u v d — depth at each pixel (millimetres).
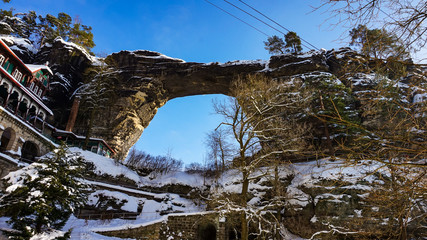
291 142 20297
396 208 6164
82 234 21312
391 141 4410
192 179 39625
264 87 23297
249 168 18281
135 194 33219
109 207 29453
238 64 49438
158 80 52000
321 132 30875
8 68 32688
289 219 26094
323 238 15500
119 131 46594
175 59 54062
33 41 60688
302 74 42781
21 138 29453
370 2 3820
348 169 25703
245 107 19953
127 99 49188
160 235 24891
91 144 42406
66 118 48312
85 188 17453
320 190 26016
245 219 16969
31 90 36344
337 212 23641
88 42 63750
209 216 25125
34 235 14398
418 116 4488
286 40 54281
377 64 4418
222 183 33250
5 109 27344
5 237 14883
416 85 4477
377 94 4723
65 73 51281
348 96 29156
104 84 50125
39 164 15539
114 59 54688
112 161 38375
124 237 24078
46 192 14711
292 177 29688
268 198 28875
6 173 25859
